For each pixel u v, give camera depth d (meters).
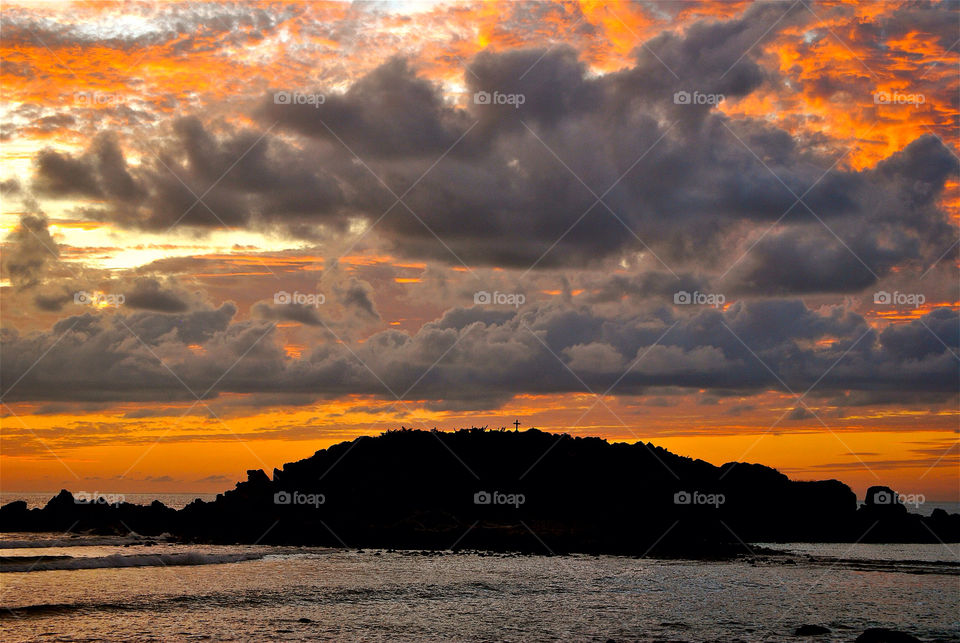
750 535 109.19
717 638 38.25
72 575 57.88
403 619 41.91
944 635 40.53
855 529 116.12
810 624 42.25
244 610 43.72
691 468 121.69
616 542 91.81
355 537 93.50
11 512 107.75
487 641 36.66
